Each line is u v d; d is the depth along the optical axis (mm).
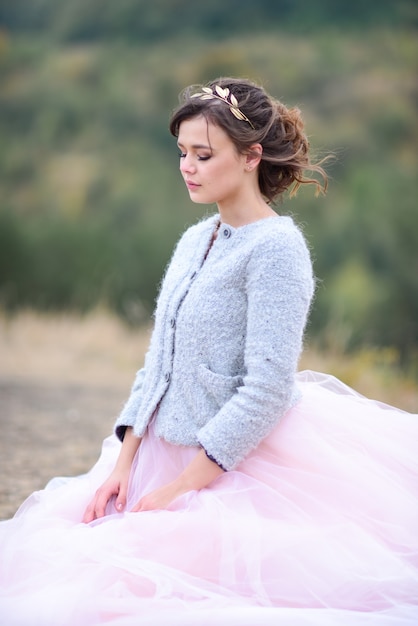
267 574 3229
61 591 3088
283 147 3568
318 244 38281
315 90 47156
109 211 41719
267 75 47656
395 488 3537
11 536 3396
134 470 3648
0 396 9156
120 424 3695
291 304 3314
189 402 3488
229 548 3215
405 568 3287
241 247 3461
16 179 44438
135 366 12391
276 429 3525
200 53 49406
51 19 52781
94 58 49875
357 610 3215
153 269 28000
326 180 3717
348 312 32938
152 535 3229
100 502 3559
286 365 3295
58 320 14445
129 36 51562
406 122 45062
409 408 10328
